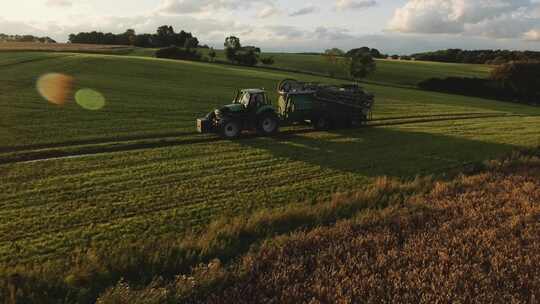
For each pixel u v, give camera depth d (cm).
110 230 1020
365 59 7481
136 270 840
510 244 955
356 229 1044
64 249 920
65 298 727
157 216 1112
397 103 3850
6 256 882
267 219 1076
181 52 9006
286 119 2250
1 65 4856
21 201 1181
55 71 4691
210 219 1107
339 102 2298
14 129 2027
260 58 9300
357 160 1719
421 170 1620
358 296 758
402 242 992
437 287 784
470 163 1728
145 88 3834
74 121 2277
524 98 6400
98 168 1508
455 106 3969
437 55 14450
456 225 1064
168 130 2156
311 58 10581
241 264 866
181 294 747
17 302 719
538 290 779
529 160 1742
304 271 834
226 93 3812
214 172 1502
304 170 1562
